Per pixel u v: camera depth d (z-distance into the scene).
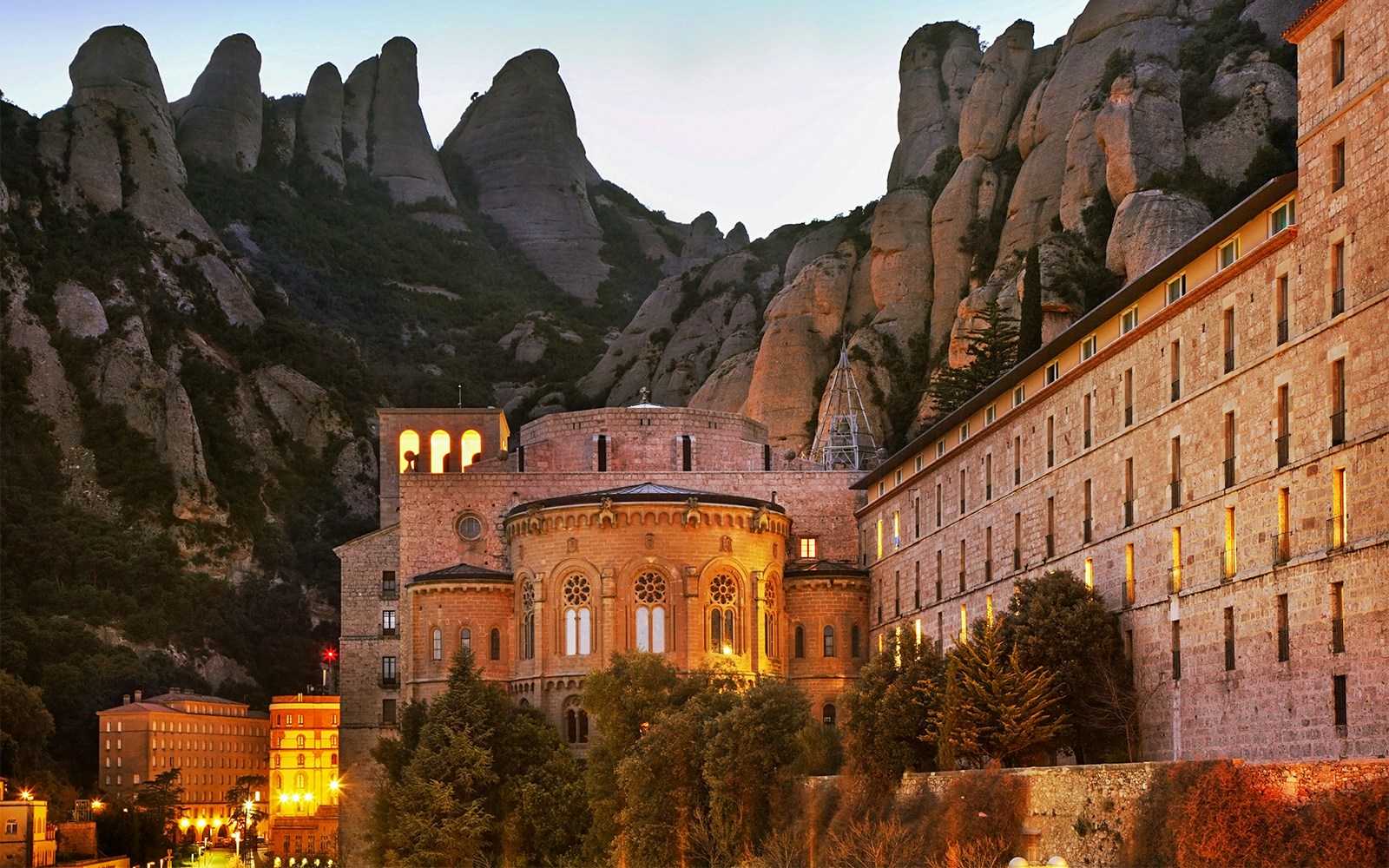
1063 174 176.25
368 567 129.12
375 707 126.75
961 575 98.44
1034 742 71.25
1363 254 55.53
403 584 121.50
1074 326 80.00
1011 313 156.50
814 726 83.81
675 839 85.88
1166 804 51.44
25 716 167.88
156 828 165.75
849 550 126.69
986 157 193.75
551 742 101.56
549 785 98.31
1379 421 54.16
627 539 109.62
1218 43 173.25
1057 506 83.25
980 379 149.62
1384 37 54.78
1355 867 44.03
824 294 195.25
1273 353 61.47
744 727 84.69
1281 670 59.78
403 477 123.12
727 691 95.56
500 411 153.12
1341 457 56.38
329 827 187.25
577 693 108.75
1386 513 53.56
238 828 173.00
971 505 96.88
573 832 97.06
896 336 187.00
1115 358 76.56
